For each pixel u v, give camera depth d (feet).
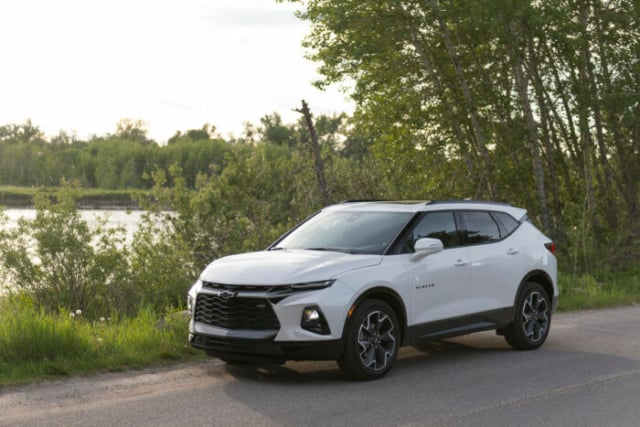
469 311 28.12
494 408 21.36
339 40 72.95
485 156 71.77
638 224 72.08
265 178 56.85
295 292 23.35
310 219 29.48
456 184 75.36
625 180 78.28
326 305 23.34
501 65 73.46
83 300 45.24
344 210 29.17
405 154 74.13
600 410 21.26
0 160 528.63
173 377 25.09
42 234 43.96
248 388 23.57
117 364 26.55
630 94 70.13
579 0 73.87
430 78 75.15
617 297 50.16
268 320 23.43
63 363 25.76
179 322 31.40
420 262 26.40
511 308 29.99
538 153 72.79
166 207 52.03
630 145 77.25
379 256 25.57
